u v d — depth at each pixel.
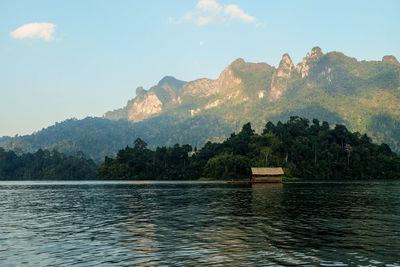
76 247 24.33
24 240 26.97
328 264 19.66
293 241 25.56
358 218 37.47
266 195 72.94
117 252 22.72
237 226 32.31
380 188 100.81
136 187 119.75
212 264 19.73
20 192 95.25
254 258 20.89
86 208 50.38
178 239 26.55
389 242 25.08
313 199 62.34
